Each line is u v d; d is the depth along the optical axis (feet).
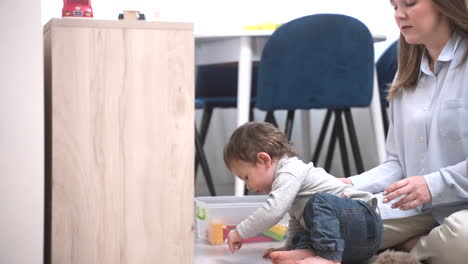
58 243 4.17
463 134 4.86
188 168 4.40
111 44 4.24
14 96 3.91
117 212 4.28
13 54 3.90
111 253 4.27
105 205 4.25
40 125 3.95
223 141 11.57
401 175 5.54
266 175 5.02
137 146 4.30
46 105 4.50
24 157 3.93
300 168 4.93
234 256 5.41
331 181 4.98
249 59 8.32
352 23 7.79
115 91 4.25
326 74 7.93
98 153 4.23
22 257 3.93
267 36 8.36
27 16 3.92
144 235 4.33
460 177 4.60
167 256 4.38
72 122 4.17
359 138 11.61
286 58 7.96
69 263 4.19
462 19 4.80
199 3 10.89
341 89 7.97
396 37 11.25
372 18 11.32
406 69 5.28
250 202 6.77
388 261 4.46
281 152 5.05
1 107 3.89
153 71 4.32
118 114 4.26
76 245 4.21
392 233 5.29
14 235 3.92
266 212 4.72
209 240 6.03
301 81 7.97
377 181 5.49
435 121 4.98
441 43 4.98
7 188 3.90
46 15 8.77
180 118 4.38
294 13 11.22
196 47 9.22
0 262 3.90
